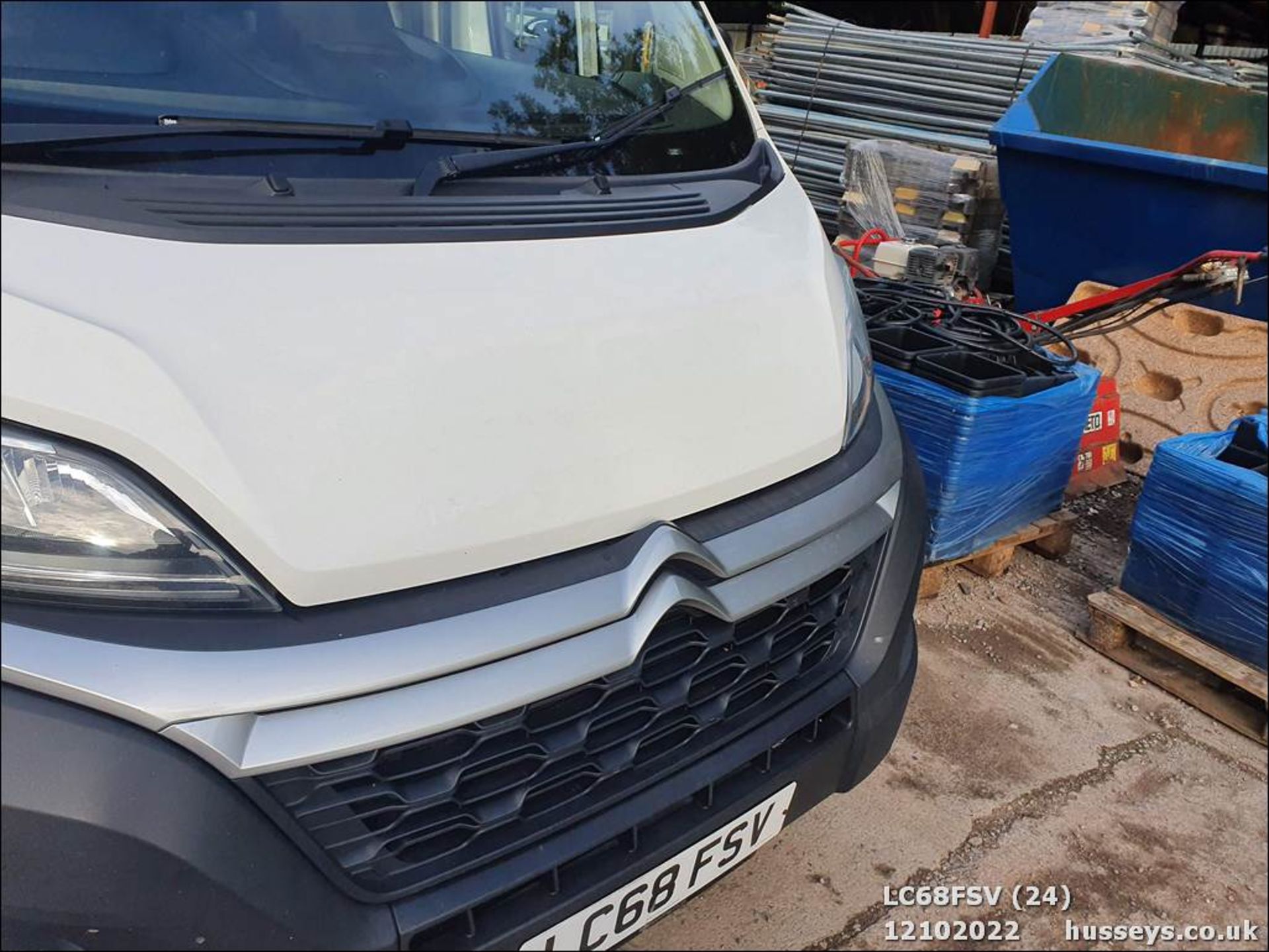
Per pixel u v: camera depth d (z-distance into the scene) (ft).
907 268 14.47
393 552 3.98
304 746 3.71
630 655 4.35
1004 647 10.11
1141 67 17.01
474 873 4.27
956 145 18.51
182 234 4.24
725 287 5.35
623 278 5.01
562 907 4.50
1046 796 8.15
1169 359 14.67
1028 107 15.92
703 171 6.39
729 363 5.13
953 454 9.68
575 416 4.48
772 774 5.38
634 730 4.68
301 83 5.19
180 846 3.58
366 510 3.95
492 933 4.35
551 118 6.02
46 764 3.45
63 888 3.55
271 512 3.80
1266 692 8.69
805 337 5.63
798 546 5.18
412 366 4.15
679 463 4.80
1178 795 8.31
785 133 21.47
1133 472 14.23
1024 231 16.78
